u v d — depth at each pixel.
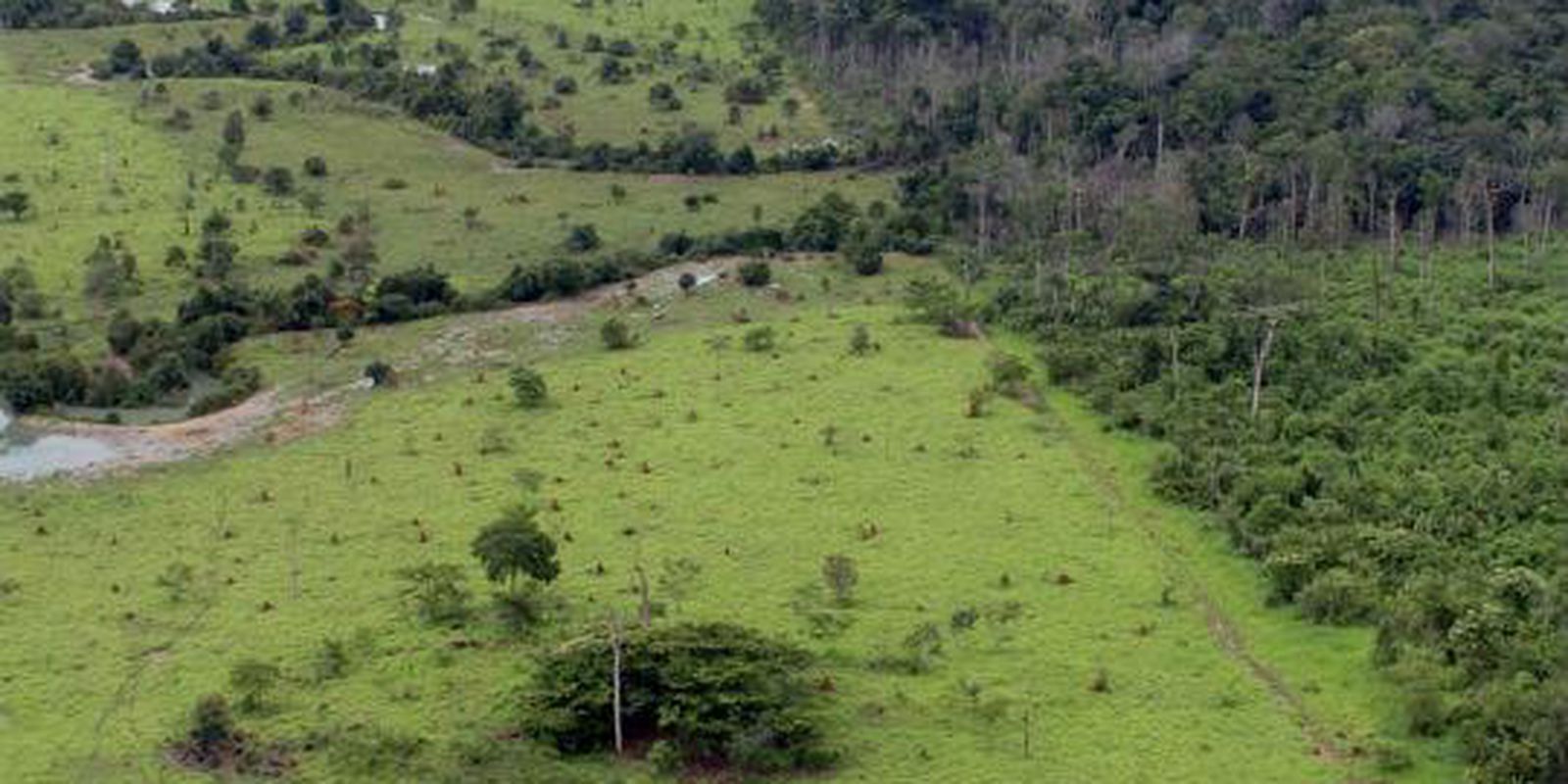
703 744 134.25
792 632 152.38
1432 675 140.50
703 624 145.62
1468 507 170.12
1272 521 168.50
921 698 142.38
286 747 136.50
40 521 178.88
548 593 158.75
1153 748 135.12
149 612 158.12
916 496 180.25
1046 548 169.12
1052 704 141.62
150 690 145.00
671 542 170.12
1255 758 133.75
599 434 196.50
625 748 135.50
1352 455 184.38
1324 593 154.62
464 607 156.38
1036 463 188.38
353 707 141.75
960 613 153.50
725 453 190.62
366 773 132.25
